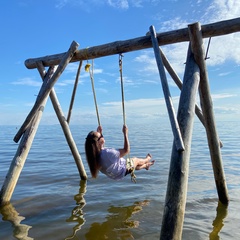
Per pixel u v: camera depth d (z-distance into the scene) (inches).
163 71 174.7
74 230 175.2
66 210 212.1
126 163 211.0
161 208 213.0
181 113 162.7
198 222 184.9
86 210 211.6
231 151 556.1
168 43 199.2
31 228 179.0
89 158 197.9
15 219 194.9
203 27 182.9
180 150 146.0
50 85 242.4
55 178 320.2
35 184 293.1
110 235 167.2
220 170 215.6
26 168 386.6
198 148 623.8
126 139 209.3
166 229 137.0
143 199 235.9
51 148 684.1
